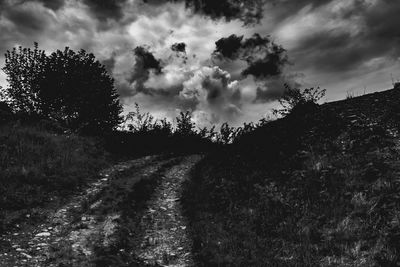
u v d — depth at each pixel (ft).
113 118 108.17
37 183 47.42
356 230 30.89
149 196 50.16
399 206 31.53
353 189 36.73
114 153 81.25
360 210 32.99
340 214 33.58
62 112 93.66
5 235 32.99
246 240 33.19
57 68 98.94
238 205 41.75
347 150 44.37
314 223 33.68
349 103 58.44
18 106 94.53
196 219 39.99
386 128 45.62
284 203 38.70
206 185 52.54
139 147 94.22
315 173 42.06
